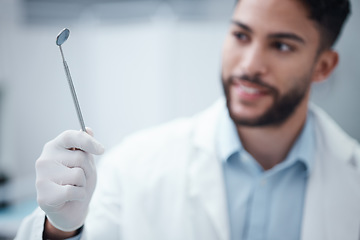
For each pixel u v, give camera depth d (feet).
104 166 3.17
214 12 6.40
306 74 2.55
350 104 7.07
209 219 2.76
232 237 2.76
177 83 6.44
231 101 2.56
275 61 2.43
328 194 2.82
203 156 2.94
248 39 2.49
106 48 6.66
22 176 7.20
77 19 6.79
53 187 1.85
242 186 2.85
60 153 1.91
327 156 2.96
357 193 2.84
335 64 2.85
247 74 2.42
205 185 2.82
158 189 2.88
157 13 6.23
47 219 2.05
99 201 2.89
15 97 6.98
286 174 2.86
